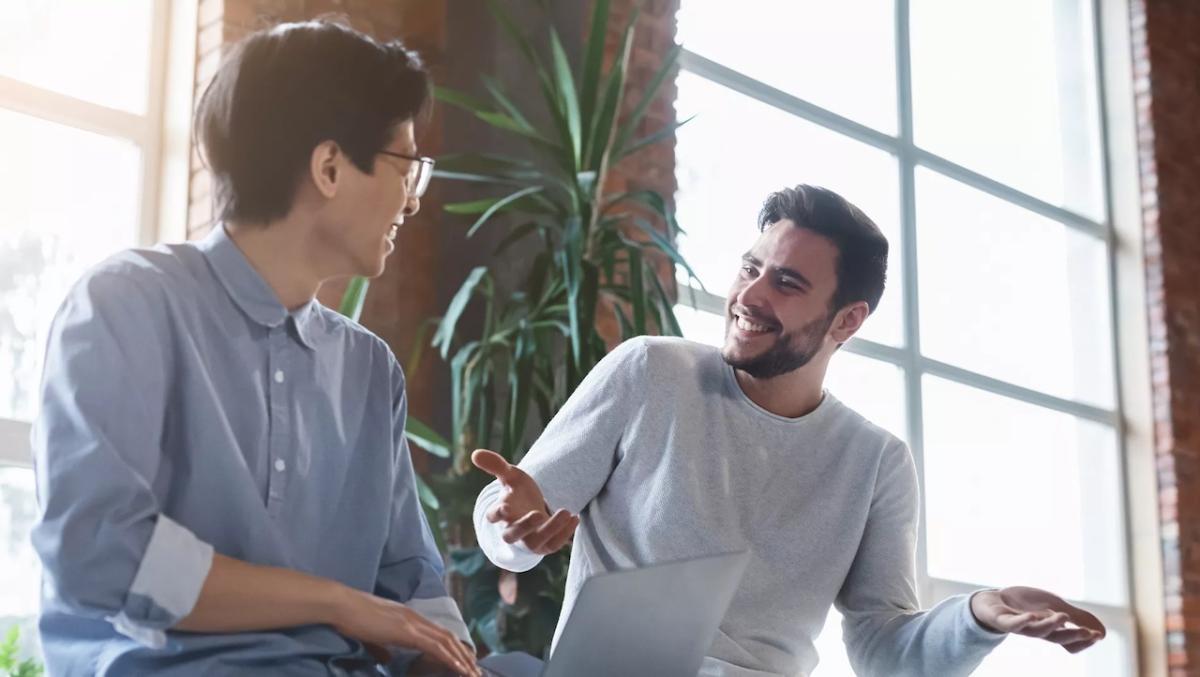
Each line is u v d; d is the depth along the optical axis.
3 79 3.64
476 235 4.42
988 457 6.35
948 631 2.17
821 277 2.25
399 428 1.84
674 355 2.29
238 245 1.66
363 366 1.79
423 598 1.80
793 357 2.25
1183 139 7.55
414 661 1.72
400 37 4.43
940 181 6.43
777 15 5.76
